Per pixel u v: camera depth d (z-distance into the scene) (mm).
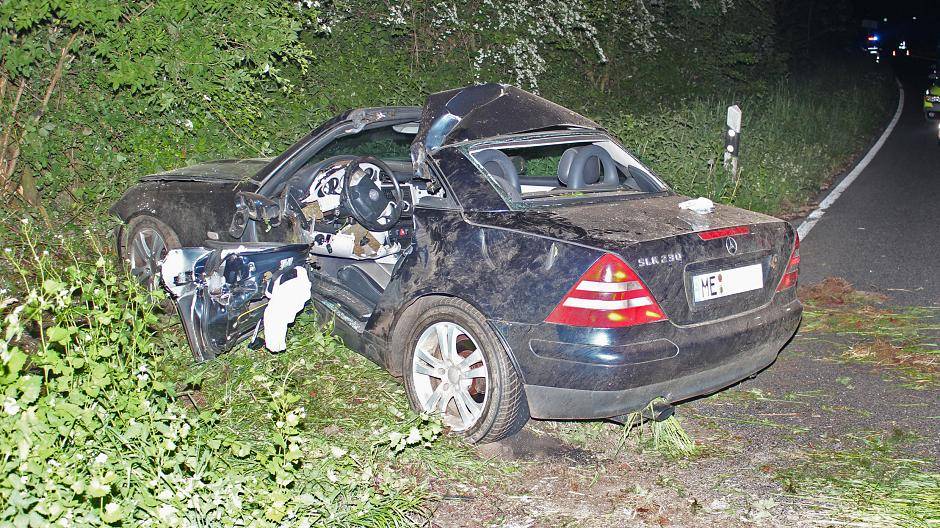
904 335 6656
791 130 16641
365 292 5828
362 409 5055
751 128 14156
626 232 4445
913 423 5121
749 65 21297
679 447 4816
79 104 8039
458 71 13070
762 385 5789
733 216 4945
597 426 5051
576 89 15891
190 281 5289
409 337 4930
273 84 9273
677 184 10070
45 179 7848
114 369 3771
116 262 6934
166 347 5578
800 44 27453
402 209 5980
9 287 6484
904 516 4023
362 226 5875
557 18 15102
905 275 8383
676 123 11711
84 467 3412
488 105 5344
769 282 4875
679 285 4395
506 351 4477
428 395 4898
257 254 5242
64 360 3711
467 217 4785
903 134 22125
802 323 7039
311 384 5332
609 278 4238
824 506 4160
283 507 3518
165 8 7719
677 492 4336
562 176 5324
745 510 4145
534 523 4047
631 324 4254
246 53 8172
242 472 3996
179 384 5254
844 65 30906
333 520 3773
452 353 4742
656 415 4527
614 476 4512
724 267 4605
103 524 3283
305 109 9820
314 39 10844
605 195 5129
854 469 4539
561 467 4605
